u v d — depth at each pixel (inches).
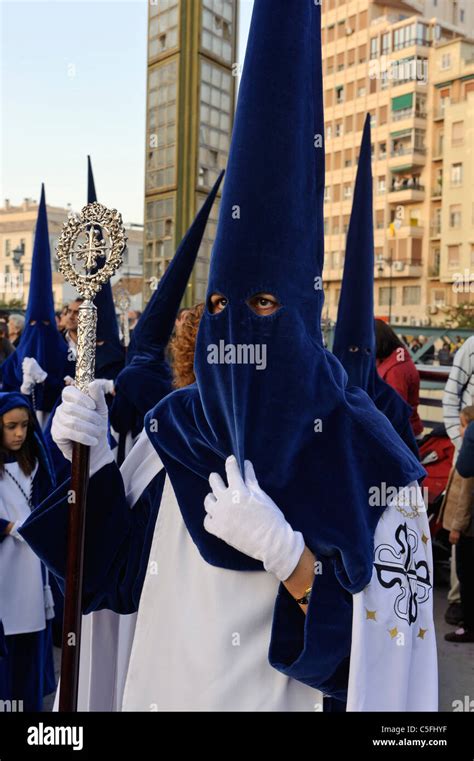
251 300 61.1
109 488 71.0
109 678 81.5
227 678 61.5
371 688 58.0
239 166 60.8
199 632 63.2
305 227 62.4
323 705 63.0
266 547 58.0
